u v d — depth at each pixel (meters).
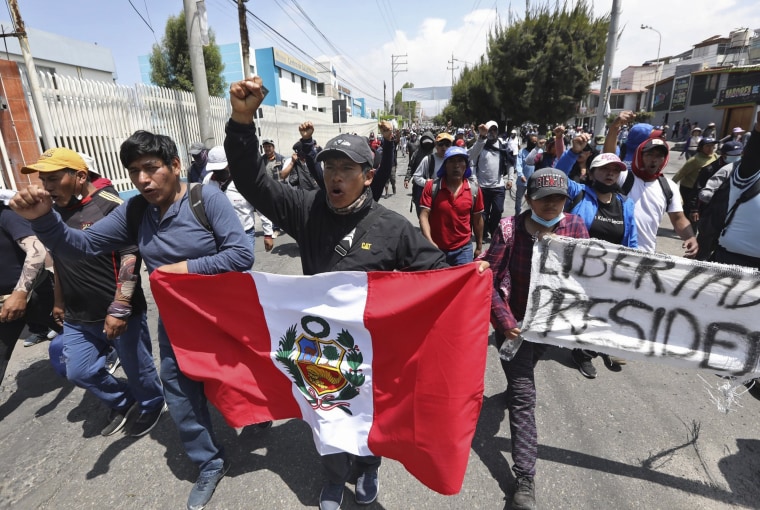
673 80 38.69
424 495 2.16
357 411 1.88
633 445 2.48
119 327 2.14
